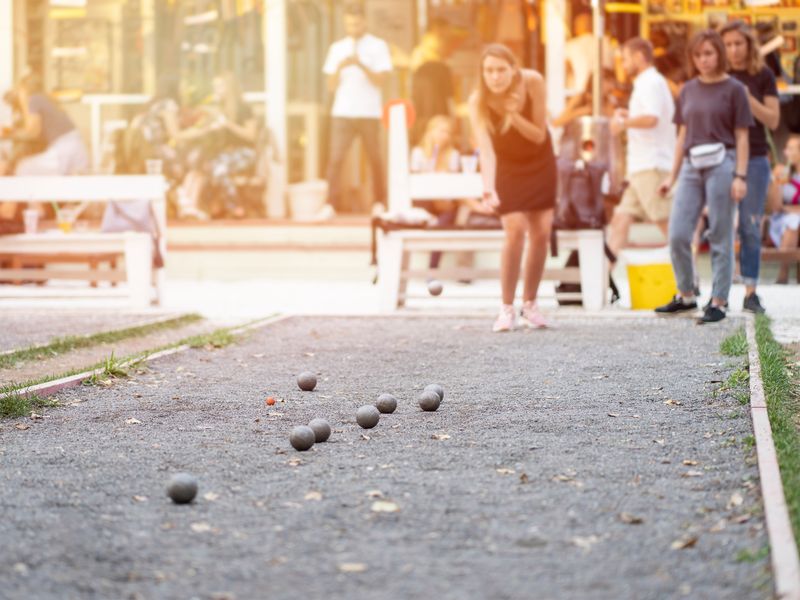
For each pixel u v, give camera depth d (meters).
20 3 19.81
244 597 3.56
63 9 19.92
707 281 17.14
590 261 12.52
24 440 5.89
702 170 10.94
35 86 19.88
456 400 6.96
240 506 4.59
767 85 11.38
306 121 20.27
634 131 13.62
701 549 3.96
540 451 5.51
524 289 10.88
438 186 13.41
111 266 16.64
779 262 16.95
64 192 13.94
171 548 4.04
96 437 5.96
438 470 5.16
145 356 8.64
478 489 4.79
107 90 19.95
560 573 3.74
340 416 6.52
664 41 18.69
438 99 19.47
